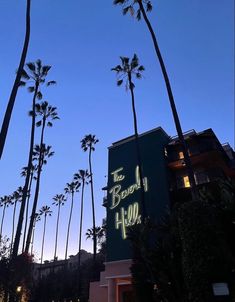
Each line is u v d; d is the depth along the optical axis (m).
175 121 20.95
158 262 17.22
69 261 99.19
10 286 29.59
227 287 12.96
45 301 61.03
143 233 18.91
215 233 14.38
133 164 36.12
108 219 34.69
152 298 19.09
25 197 29.62
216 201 17.56
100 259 72.50
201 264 13.73
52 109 43.50
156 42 25.14
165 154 34.88
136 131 32.31
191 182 18.34
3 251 36.84
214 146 32.75
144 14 27.08
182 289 16.05
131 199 33.88
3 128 17.55
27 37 21.59
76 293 58.84
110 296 29.17
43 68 37.44
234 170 34.69
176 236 17.44
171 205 30.77
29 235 35.78
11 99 18.66
